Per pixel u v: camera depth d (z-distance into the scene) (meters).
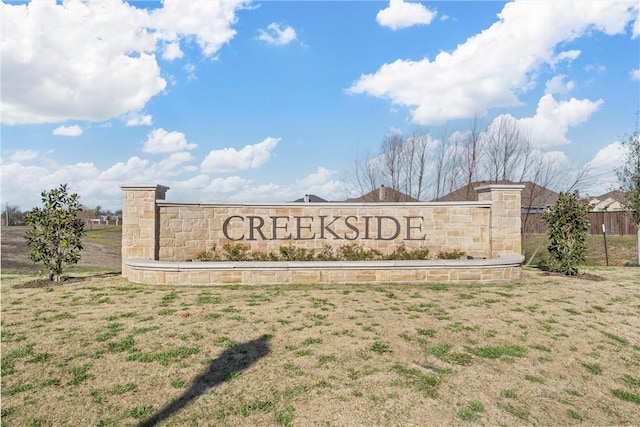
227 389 4.19
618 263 17.66
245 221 11.70
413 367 4.77
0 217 45.81
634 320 6.85
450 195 22.81
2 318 6.45
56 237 9.57
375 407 3.89
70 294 8.17
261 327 6.01
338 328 6.00
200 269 9.12
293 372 4.57
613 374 4.93
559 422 3.85
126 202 10.71
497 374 4.71
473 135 21.05
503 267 9.79
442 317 6.62
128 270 9.99
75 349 5.12
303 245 11.84
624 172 15.96
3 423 3.54
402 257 11.68
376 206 11.98
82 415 3.70
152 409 3.81
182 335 5.63
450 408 3.94
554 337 5.92
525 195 20.39
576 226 10.93
